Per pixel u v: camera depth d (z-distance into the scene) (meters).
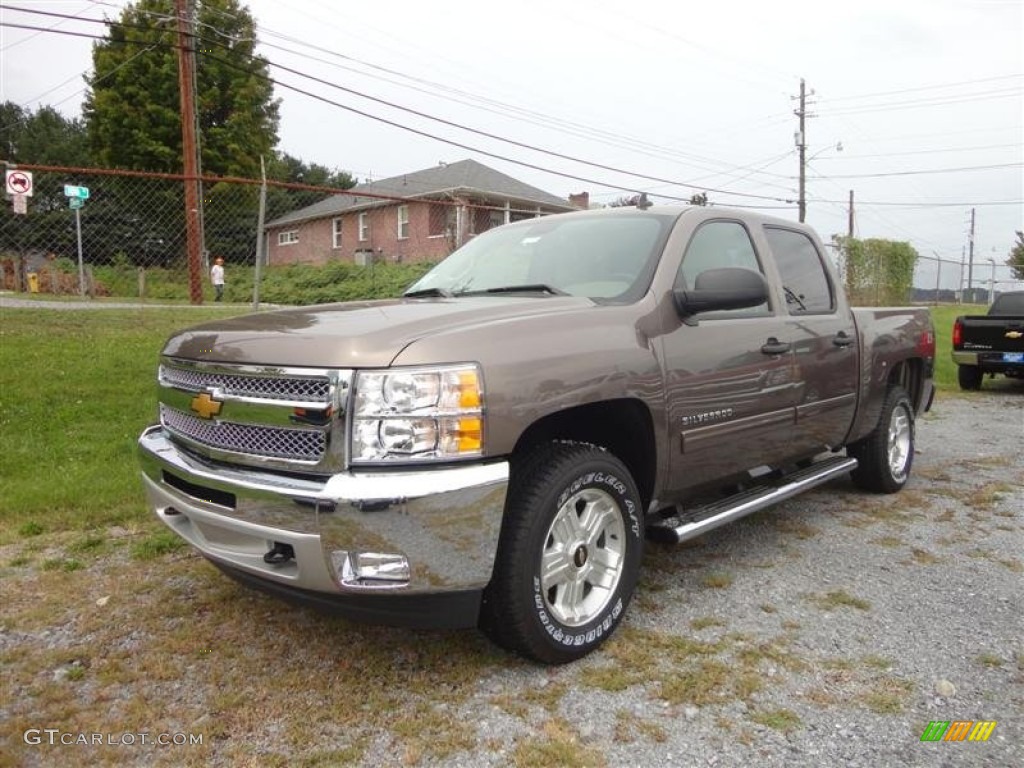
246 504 2.70
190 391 3.05
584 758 2.47
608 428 3.43
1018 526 4.89
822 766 2.45
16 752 2.49
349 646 3.20
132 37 33.72
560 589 3.05
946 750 2.54
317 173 55.00
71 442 5.94
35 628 3.34
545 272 3.88
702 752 2.51
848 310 4.98
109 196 18.11
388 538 2.51
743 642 3.26
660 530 3.52
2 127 45.81
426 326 2.78
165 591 3.71
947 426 8.52
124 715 2.70
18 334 8.92
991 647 3.25
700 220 3.96
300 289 22.11
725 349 3.70
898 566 4.18
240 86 35.78
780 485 4.36
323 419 2.59
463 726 2.64
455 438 2.60
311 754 2.48
